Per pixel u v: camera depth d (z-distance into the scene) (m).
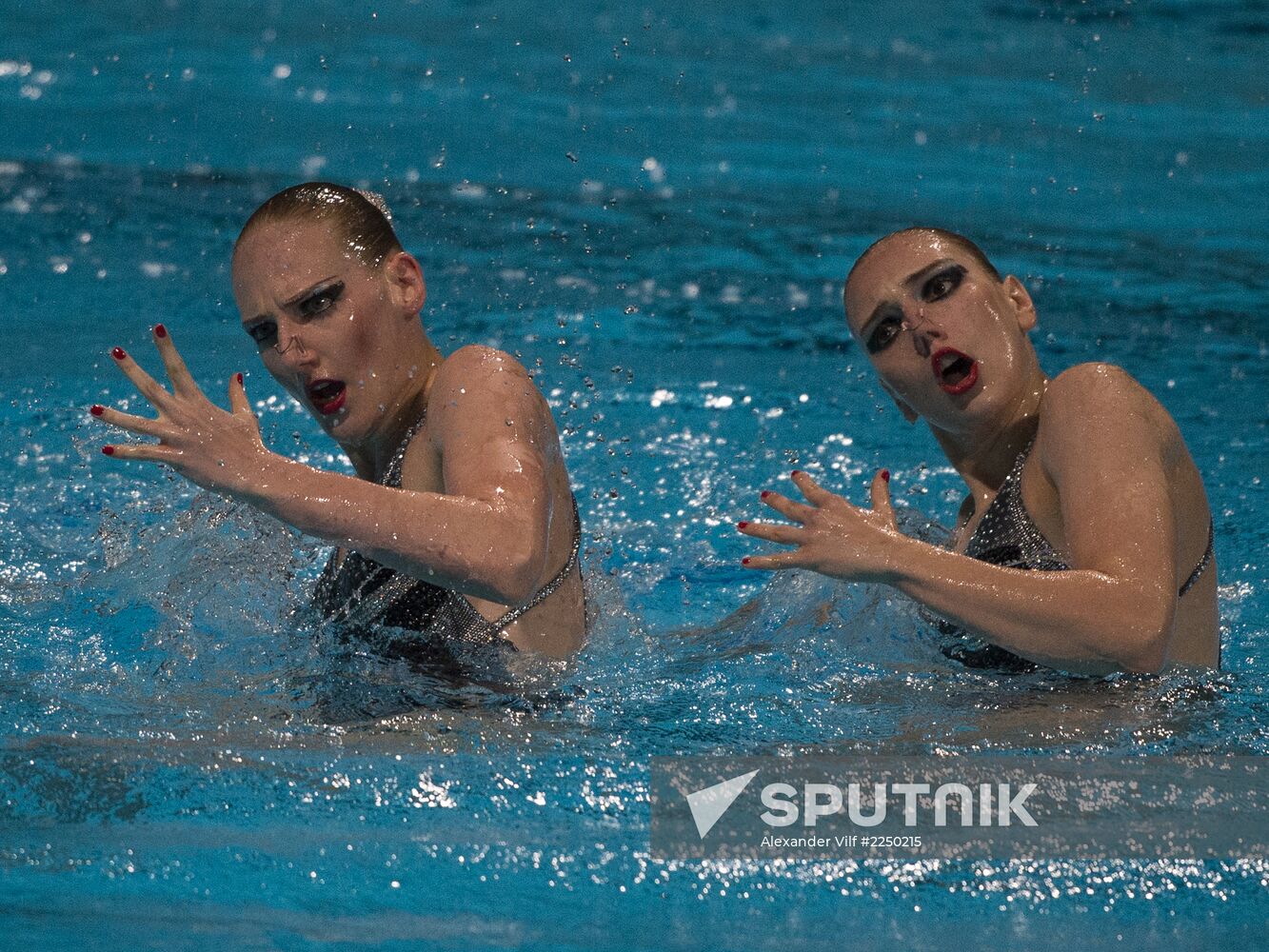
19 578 11.39
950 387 9.98
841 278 20.20
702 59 31.44
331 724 8.40
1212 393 16.16
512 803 7.52
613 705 8.82
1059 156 25.80
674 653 9.98
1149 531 8.66
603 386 16.52
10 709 8.52
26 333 17.08
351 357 9.24
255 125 26.02
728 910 6.59
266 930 6.42
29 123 25.83
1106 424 9.13
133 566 10.67
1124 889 6.74
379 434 9.51
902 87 29.84
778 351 17.75
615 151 25.50
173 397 7.89
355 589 9.52
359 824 7.32
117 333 17.17
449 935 6.37
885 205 23.19
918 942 6.36
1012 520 9.71
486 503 8.18
